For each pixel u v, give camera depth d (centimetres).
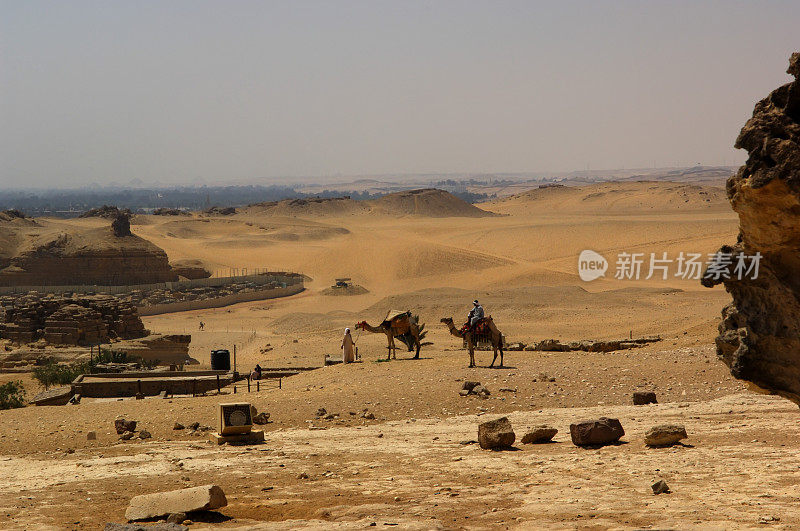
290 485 1289
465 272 14075
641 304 7231
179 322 9906
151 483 1335
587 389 2347
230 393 2864
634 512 969
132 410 2342
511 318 6719
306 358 4934
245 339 7450
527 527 907
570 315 6656
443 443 1683
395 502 1114
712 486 1119
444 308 7388
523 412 2098
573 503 1041
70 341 6588
